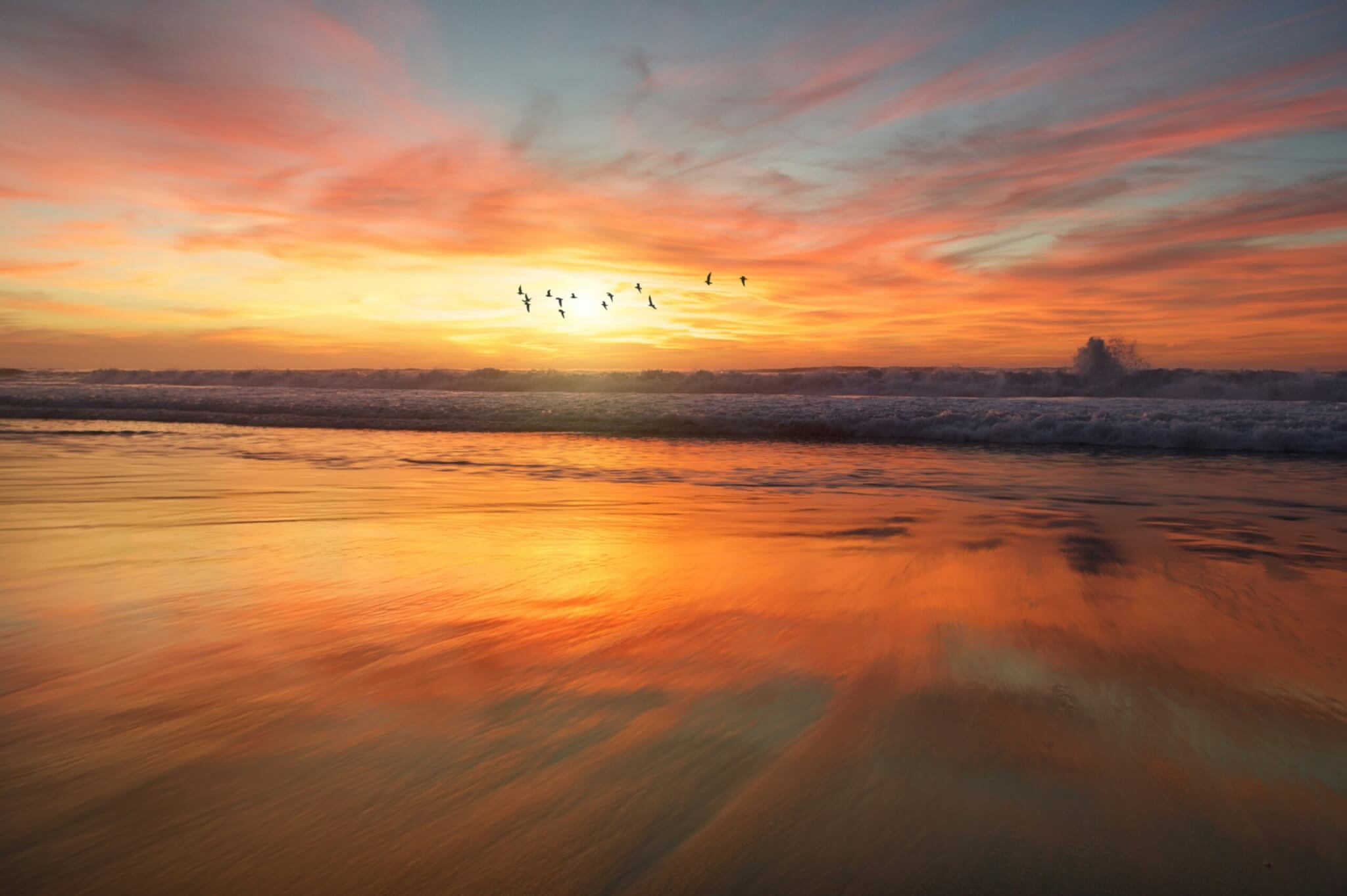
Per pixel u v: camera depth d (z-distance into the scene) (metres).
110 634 3.57
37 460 10.88
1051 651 3.39
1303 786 2.26
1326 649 3.41
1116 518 6.95
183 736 2.53
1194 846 1.97
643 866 1.90
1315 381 28.92
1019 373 33.00
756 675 3.11
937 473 10.30
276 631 3.63
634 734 2.58
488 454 12.35
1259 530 6.40
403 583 4.54
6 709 2.74
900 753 2.46
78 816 2.08
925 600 4.22
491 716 2.72
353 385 40.12
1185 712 2.76
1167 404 21.23
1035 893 1.80
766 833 2.03
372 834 2.01
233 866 1.88
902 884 1.83
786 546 5.69
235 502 7.60
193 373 42.50
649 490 8.61
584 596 4.28
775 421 16.64
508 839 2.00
